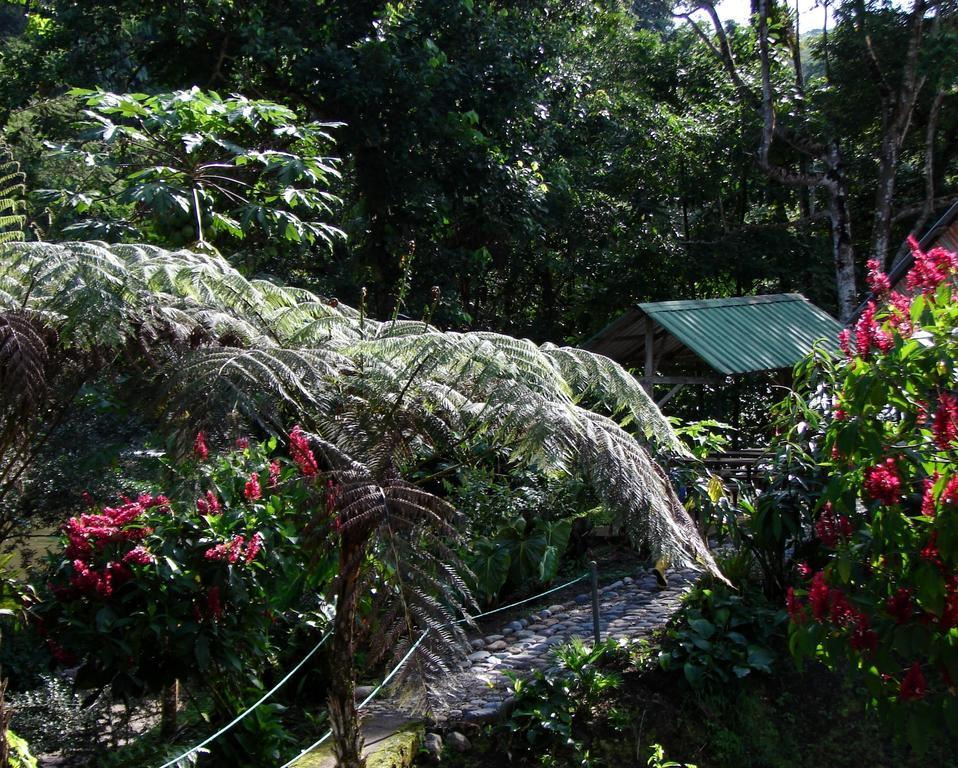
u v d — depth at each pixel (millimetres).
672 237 16266
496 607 6656
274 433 2895
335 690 3096
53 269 3018
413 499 2842
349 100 10297
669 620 5504
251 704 4438
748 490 6277
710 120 16359
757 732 4777
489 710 4578
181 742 4414
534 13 13570
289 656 5059
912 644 3578
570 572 7230
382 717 4512
